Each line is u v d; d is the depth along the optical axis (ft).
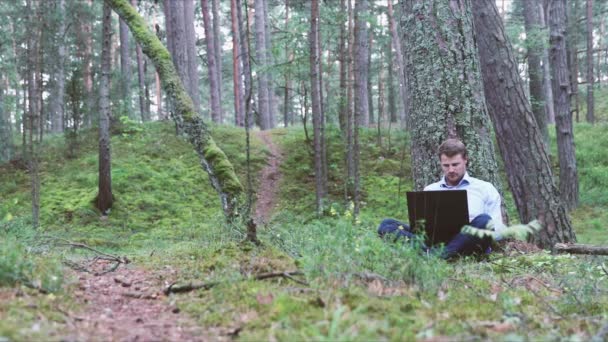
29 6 53.36
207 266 12.11
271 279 10.44
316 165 41.73
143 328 7.83
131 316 8.63
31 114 44.27
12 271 9.50
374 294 9.14
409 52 19.15
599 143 60.75
